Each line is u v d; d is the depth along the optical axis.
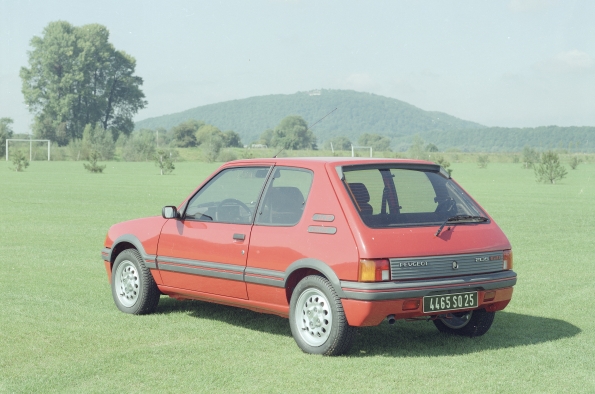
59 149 120.94
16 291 9.54
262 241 6.79
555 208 25.12
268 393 5.36
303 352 6.54
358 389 5.45
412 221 6.46
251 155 112.25
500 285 6.69
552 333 7.47
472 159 129.38
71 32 156.25
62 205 24.61
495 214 22.67
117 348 6.66
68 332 7.27
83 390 5.42
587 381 5.73
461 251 6.49
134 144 117.56
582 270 11.75
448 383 5.63
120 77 161.75
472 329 7.16
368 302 5.99
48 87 151.75
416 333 7.44
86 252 13.39
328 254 6.24
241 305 7.17
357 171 6.65
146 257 7.99
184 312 8.35
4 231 16.81
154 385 5.54
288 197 6.82
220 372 5.89
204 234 7.38
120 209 23.02
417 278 6.22
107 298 9.10
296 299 6.52
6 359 6.26
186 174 57.62
